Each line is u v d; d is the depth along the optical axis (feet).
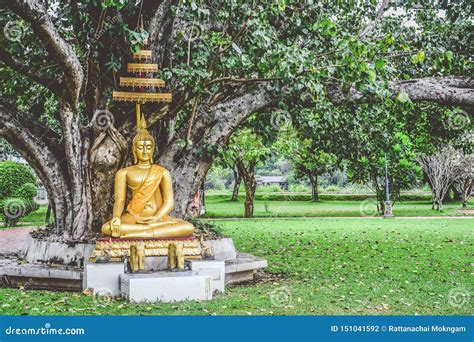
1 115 28.50
